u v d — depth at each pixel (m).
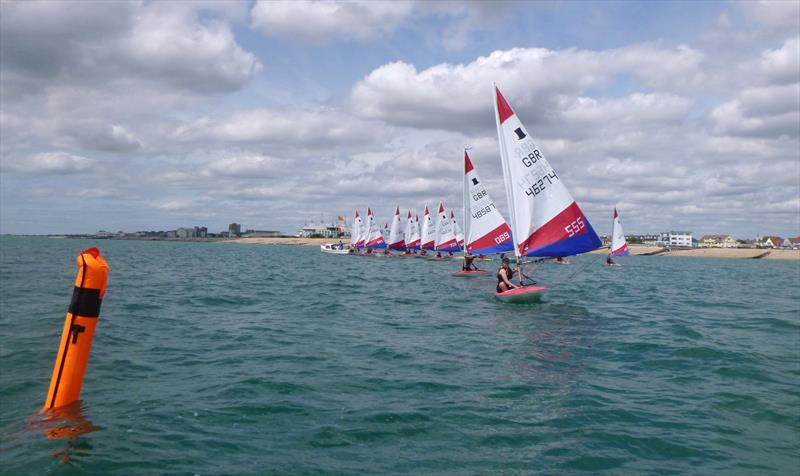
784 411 7.21
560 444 5.93
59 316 14.86
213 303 19.53
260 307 18.62
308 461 5.34
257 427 6.30
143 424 6.27
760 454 5.75
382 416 6.78
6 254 66.31
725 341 12.56
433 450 5.69
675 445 5.96
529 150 18.34
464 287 28.47
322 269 47.25
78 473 4.88
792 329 14.68
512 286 20.22
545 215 18.44
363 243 94.62
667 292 27.81
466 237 39.00
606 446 5.89
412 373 9.11
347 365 9.68
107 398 7.27
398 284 30.48
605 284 32.84
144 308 17.41
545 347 11.60
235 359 10.07
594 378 8.94
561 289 27.92
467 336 12.98
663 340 12.52
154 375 8.71
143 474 4.91
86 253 6.19
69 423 6.19
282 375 8.82
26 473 4.86
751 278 45.56
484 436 6.13
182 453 5.45
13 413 6.49
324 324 14.86
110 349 10.66
